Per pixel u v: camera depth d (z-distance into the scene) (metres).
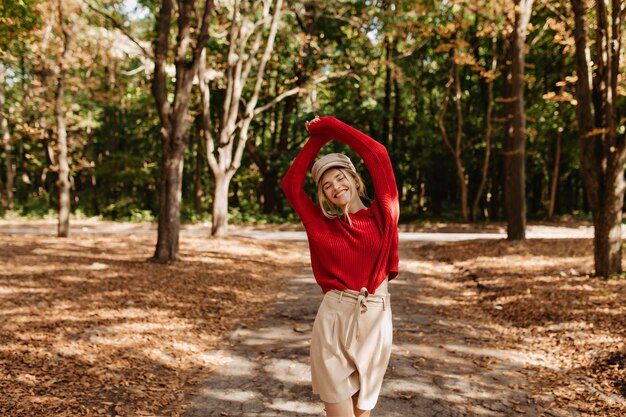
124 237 15.18
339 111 23.75
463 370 4.57
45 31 14.41
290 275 10.10
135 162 28.31
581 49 8.14
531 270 9.13
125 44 15.21
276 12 14.96
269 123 28.45
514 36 12.69
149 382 4.12
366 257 2.25
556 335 5.55
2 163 36.47
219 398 3.91
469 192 30.86
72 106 16.22
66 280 7.89
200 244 13.49
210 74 16.06
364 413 2.29
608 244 7.88
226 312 6.68
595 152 7.98
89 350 4.69
